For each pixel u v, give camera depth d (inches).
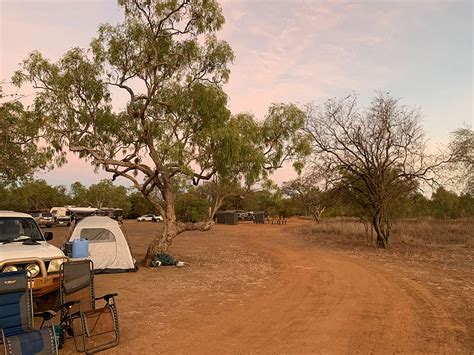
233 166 532.1
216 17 546.6
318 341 246.8
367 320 293.3
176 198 1822.1
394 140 832.9
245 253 741.9
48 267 273.9
